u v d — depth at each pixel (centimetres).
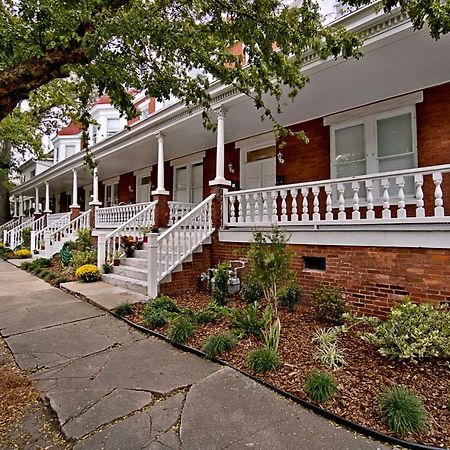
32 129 1877
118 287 766
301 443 235
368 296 510
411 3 304
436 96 657
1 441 245
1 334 486
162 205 998
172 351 412
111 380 336
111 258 923
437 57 548
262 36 404
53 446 238
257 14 387
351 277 532
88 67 366
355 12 492
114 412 278
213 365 368
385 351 350
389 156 718
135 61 428
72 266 1051
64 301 673
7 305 650
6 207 2456
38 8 300
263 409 279
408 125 694
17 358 397
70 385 328
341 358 354
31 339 461
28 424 267
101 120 1775
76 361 386
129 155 1273
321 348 381
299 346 402
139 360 385
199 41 406
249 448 230
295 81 447
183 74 489
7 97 319
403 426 240
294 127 893
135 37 330
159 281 683
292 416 268
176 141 1070
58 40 318
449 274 433
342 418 258
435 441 232
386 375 326
